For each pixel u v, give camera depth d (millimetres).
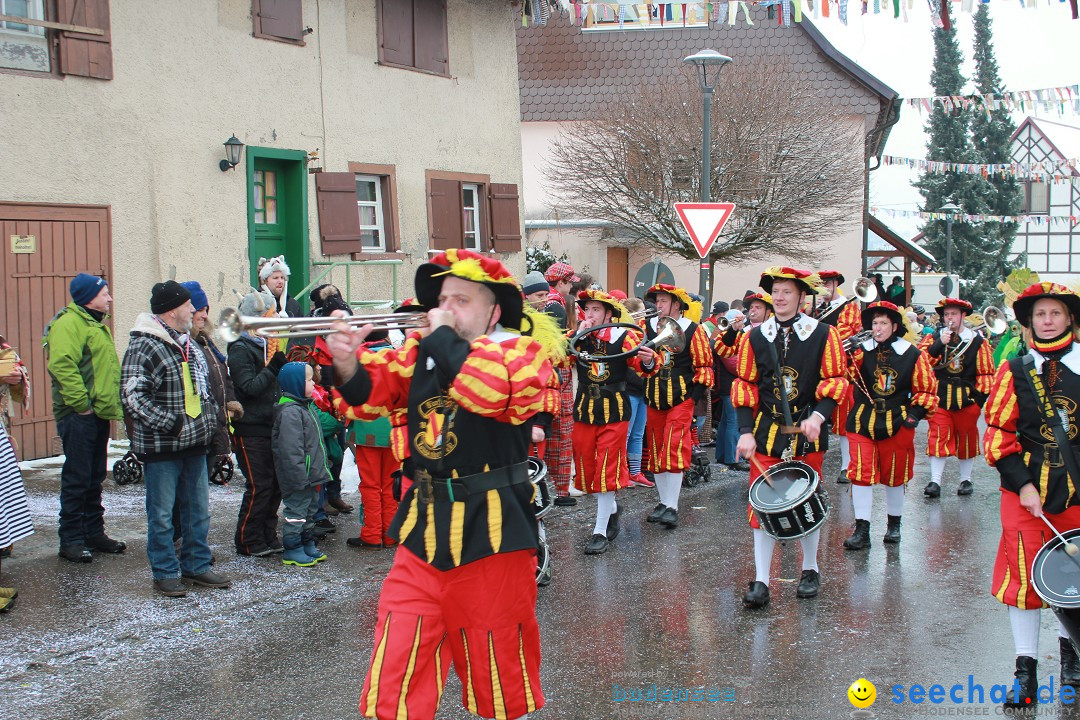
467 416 3848
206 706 5094
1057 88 22188
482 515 3854
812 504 6480
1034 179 31938
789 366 6789
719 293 29766
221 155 12359
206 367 6898
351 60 14109
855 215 27891
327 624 6277
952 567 7793
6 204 10234
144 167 11516
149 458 6621
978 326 11000
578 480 8219
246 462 7609
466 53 16094
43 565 7246
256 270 12922
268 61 12922
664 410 8922
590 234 27594
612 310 8164
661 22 15648
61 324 7156
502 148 16844
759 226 24328
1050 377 5102
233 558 7613
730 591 7109
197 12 12031
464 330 3990
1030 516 5133
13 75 10281
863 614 6613
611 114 24906
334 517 8977
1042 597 4750
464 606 3850
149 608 6461
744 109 23734
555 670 5609
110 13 11117
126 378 6504
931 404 8172
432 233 15492
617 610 6672
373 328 3881
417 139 15227
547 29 29500
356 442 7820
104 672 5500
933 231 53000
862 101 27641
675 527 9031
